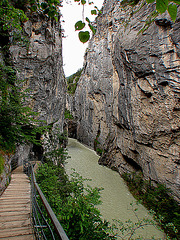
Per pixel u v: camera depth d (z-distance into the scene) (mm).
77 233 2236
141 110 11406
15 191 4480
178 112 8523
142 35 11023
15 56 9891
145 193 10289
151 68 9992
